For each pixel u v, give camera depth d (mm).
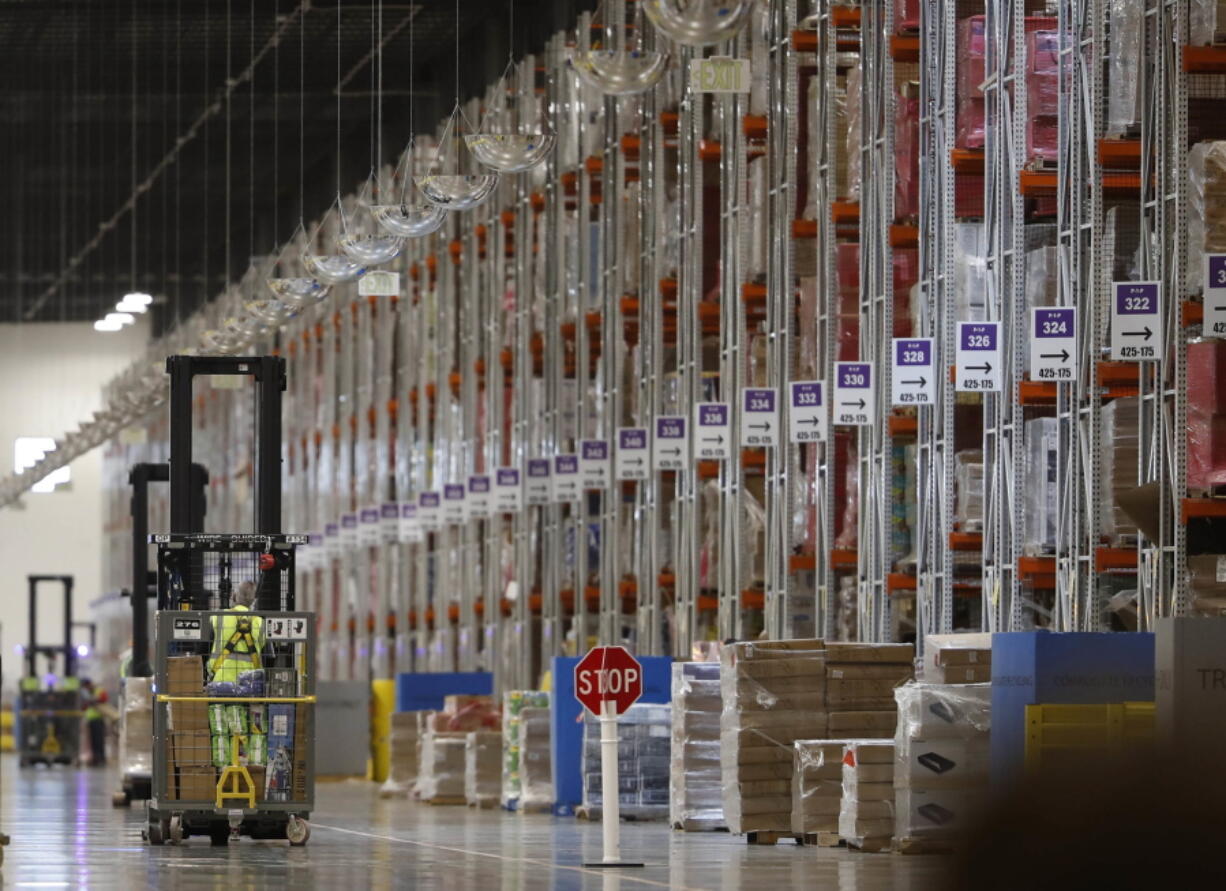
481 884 22141
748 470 40594
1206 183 24266
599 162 49438
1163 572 24781
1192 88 25453
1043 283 28781
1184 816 2023
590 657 25219
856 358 35500
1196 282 24625
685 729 33250
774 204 38438
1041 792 2072
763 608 39938
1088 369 27562
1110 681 22547
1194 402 24391
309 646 30047
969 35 30781
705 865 24859
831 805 28359
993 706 23312
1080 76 27844
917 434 33812
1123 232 27109
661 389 44938
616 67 21016
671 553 45469
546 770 41438
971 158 31156
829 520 35625
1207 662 19250
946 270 31031
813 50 37469
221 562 31359
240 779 29719
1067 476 27641
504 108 28734
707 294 42625
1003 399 29453
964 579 32375
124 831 34938
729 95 40719
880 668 29641
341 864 25875
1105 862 2006
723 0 17672
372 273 39312
